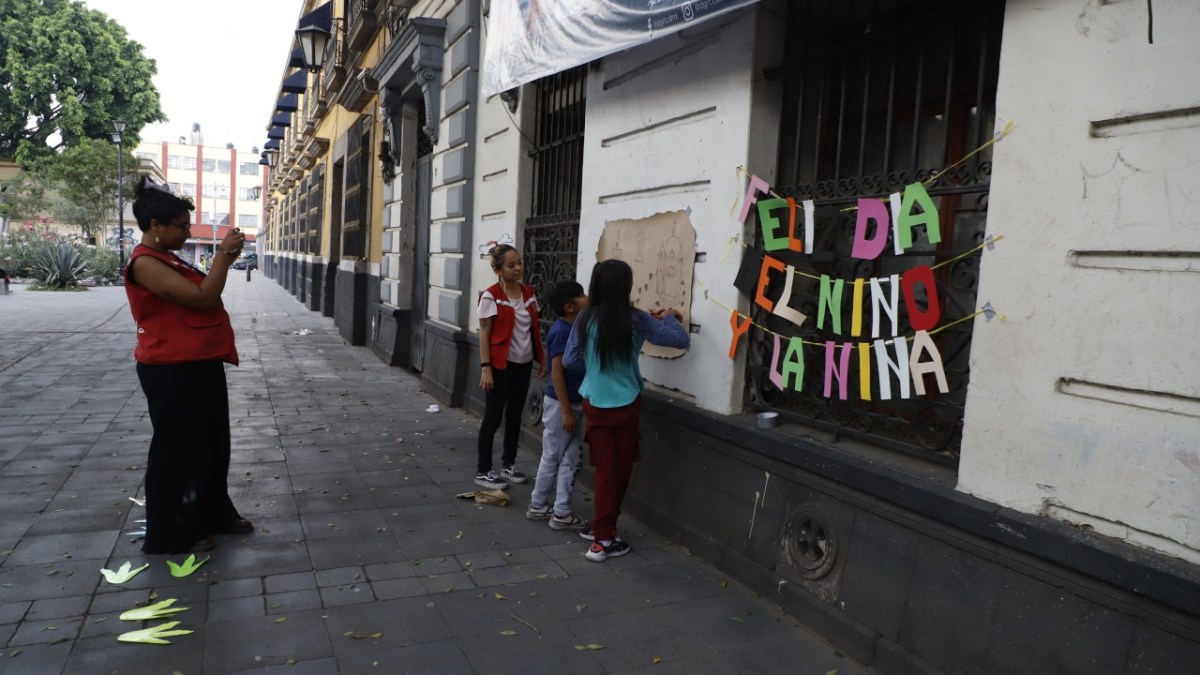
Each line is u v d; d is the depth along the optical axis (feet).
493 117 23.97
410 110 34.40
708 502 13.69
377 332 40.24
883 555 10.08
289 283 101.09
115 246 119.03
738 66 12.84
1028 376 8.39
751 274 12.62
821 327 11.46
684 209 14.28
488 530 15.01
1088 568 7.61
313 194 71.77
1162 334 7.22
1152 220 7.29
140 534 13.79
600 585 12.58
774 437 11.93
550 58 17.16
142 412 23.84
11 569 12.17
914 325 9.88
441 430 23.22
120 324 49.78
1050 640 7.97
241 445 20.58
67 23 132.98
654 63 15.16
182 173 302.66
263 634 10.53
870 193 10.82
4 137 135.95
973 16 10.73
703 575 13.03
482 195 25.05
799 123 12.23
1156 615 7.11
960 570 9.02
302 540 14.06
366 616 11.21
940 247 10.72
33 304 62.13
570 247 19.35
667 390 15.08
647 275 15.42
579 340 13.58
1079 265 7.95
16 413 22.98
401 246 34.94
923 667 9.25
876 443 10.85
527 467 19.44
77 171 114.11
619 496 13.67
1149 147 7.34
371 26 39.93
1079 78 7.93
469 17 25.23
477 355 25.23
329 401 27.20
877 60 12.17
